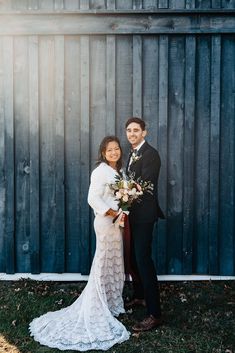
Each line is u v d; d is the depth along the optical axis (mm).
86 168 5371
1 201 5453
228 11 5168
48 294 5000
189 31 5207
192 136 5320
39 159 5402
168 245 5434
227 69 5289
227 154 5348
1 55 5344
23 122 5391
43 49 5328
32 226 5434
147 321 4195
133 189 4078
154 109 5328
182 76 5301
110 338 3982
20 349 3887
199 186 5371
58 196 5406
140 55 5262
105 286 4363
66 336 4012
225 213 5395
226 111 5316
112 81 5293
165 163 5336
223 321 4348
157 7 5230
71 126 5375
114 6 5227
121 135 5355
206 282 5355
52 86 5352
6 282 5371
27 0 5258
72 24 5246
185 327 4230
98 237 4328
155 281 4246
